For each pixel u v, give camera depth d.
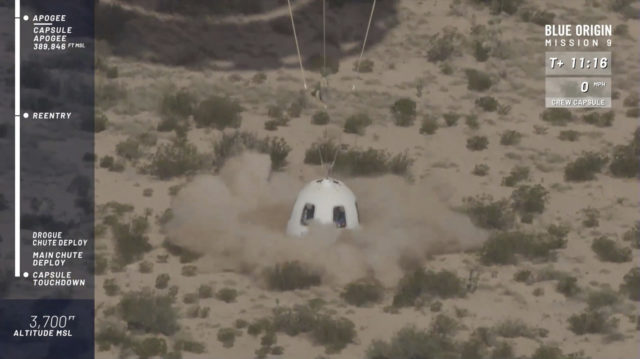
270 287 159.00
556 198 188.12
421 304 156.38
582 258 169.50
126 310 152.25
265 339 147.25
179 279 160.62
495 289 160.75
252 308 154.88
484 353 146.00
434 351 145.62
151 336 149.12
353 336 149.12
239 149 196.38
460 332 151.12
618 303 158.12
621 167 196.38
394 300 155.88
